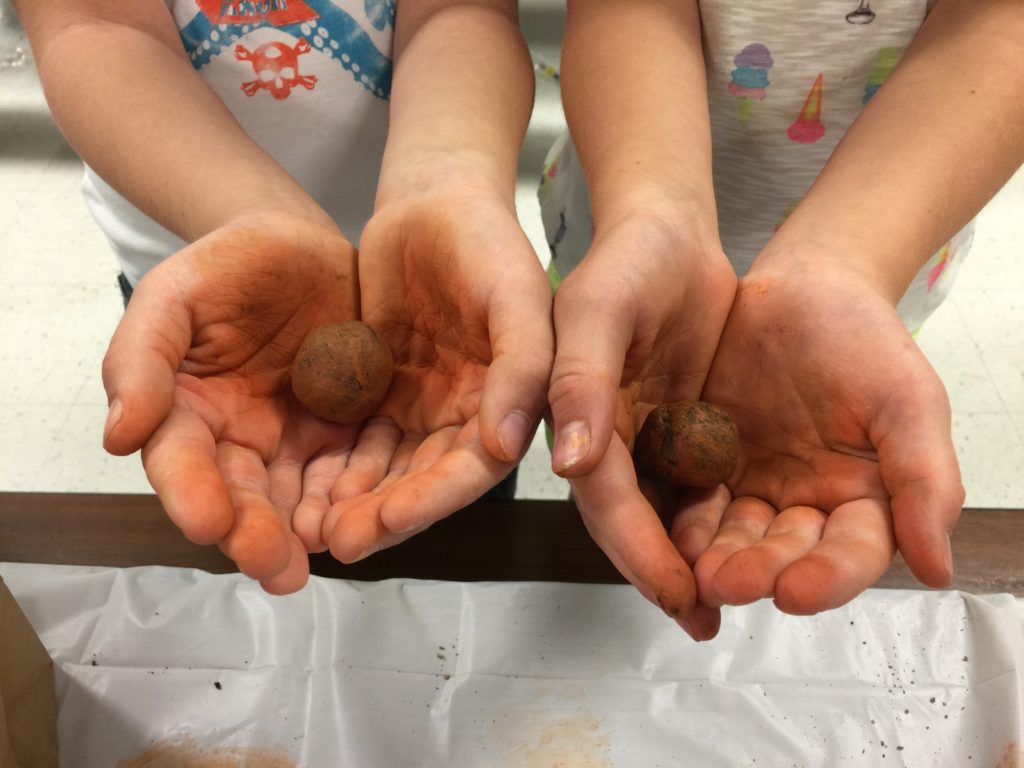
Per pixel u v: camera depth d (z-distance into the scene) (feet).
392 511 0.66
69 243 2.01
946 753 0.84
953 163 0.84
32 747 0.82
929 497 0.64
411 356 0.92
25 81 2.30
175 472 0.64
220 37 1.04
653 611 0.95
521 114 1.01
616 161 0.87
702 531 0.76
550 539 1.02
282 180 0.93
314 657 0.91
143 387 0.67
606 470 0.69
